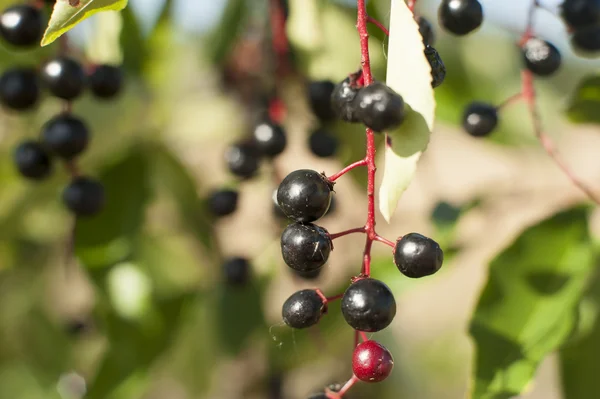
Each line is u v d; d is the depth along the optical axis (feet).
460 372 1.69
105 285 1.07
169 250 1.14
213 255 1.15
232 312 1.14
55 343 1.32
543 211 1.19
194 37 1.24
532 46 0.92
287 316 0.78
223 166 1.12
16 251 1.30
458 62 1.16
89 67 0.97
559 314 0.92
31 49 0.98
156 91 1.18
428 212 1.12
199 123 1.24
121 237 1.09
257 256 1.14
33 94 0.97
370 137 0.76
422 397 1.61
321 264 0.77
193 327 1.17
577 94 1.00
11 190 1.16
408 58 0.77
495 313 0.92
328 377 1.24
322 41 1.06
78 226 1.07
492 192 1.12
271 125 1.02
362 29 0.77
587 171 1.32
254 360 1.25
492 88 1.19
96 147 1.12
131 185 1.11
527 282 0.93
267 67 1.15
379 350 0.77
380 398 1.39
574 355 1.00
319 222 1.04
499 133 1.23
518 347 0.90
